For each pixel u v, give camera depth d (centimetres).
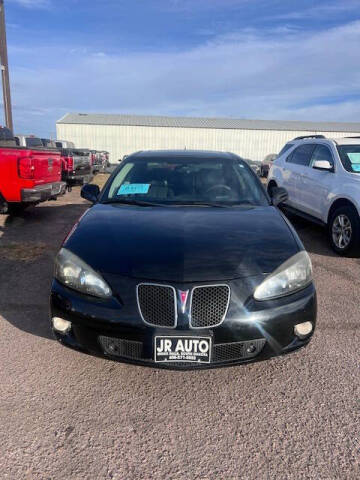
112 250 242
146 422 212
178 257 232
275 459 188
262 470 182
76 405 224
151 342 217
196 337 214
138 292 221
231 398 232
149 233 259
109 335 222
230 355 223
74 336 236
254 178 373
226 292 220
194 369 221
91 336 227
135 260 232
